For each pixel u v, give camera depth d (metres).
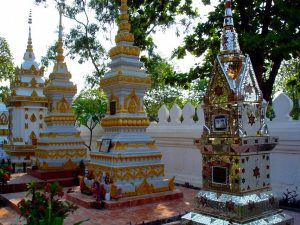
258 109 5.80
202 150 5.86
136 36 17.97
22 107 16.53
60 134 13.71
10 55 38.47
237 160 5.37
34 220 6.02
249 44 12.47
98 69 28.30
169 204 9.25
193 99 38.25
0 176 11.23
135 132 10.21
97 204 8.76
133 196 9.36
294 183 9.58
